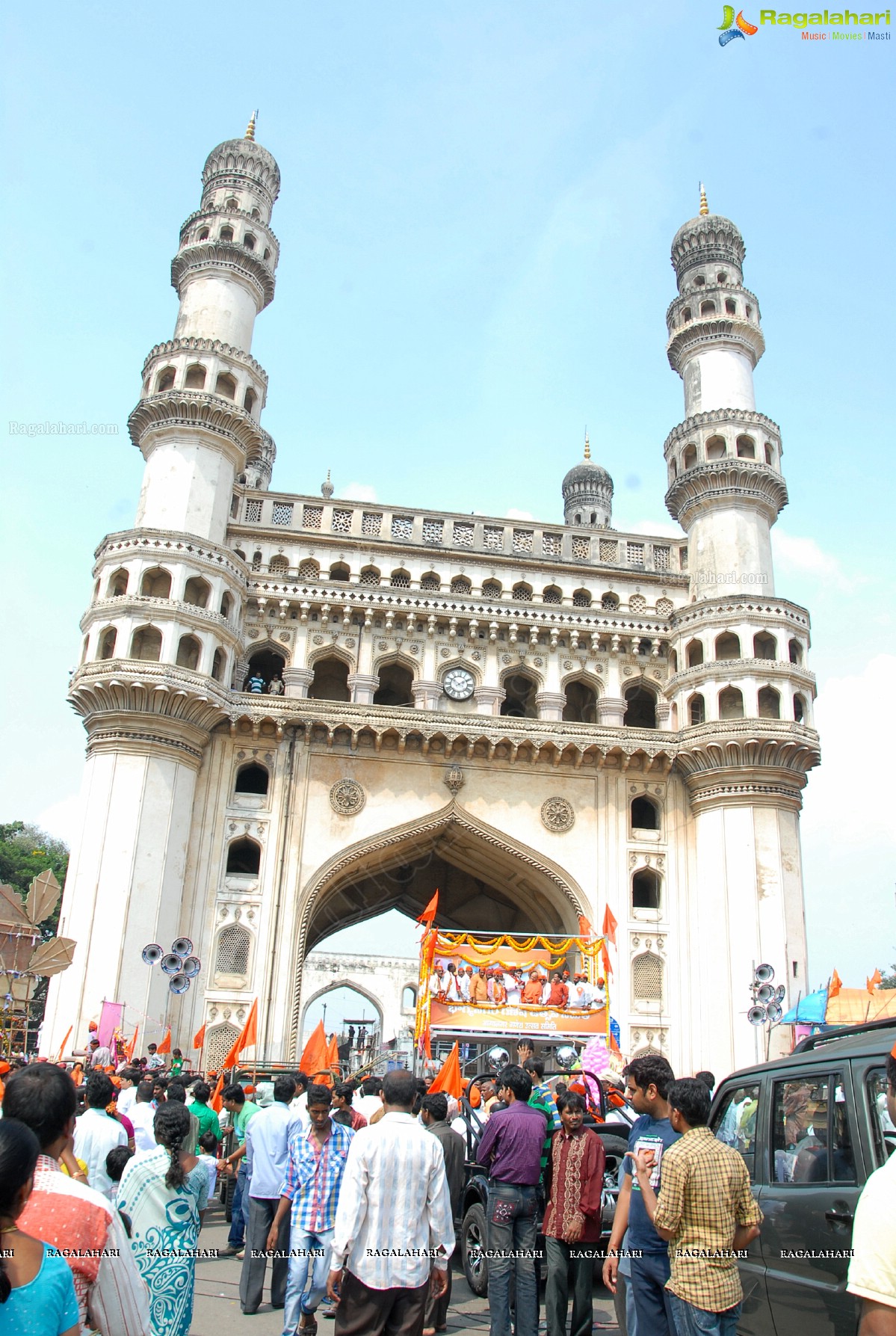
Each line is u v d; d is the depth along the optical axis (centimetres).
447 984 2202
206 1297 938
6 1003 2141
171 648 2541
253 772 2886
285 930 2561
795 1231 611
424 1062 2114
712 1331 514
